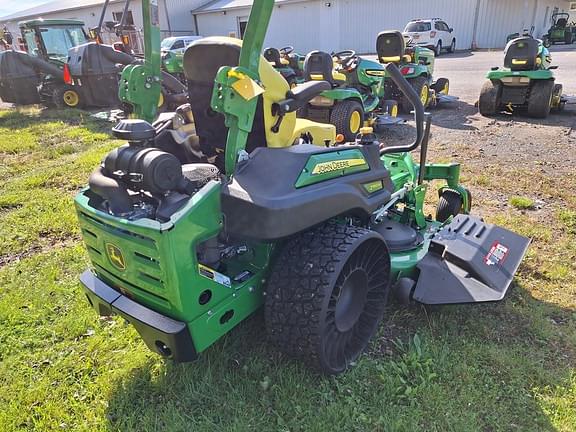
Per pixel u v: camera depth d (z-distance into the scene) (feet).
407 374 7.70
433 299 8.44
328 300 6.74
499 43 79.41
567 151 19.62
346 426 6.79
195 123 8.25
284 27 83.20
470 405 7.12
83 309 9.80
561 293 9.91
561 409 7.04
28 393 7.67
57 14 98.58
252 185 6.52
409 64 29.22
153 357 8.25
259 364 7.85
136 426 7.00
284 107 7.63
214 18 88.99
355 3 77.46
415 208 10.98
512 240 9.98
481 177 16.57
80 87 34.55
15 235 13.50
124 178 6.46
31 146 24.07
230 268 7.46
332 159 7.29
